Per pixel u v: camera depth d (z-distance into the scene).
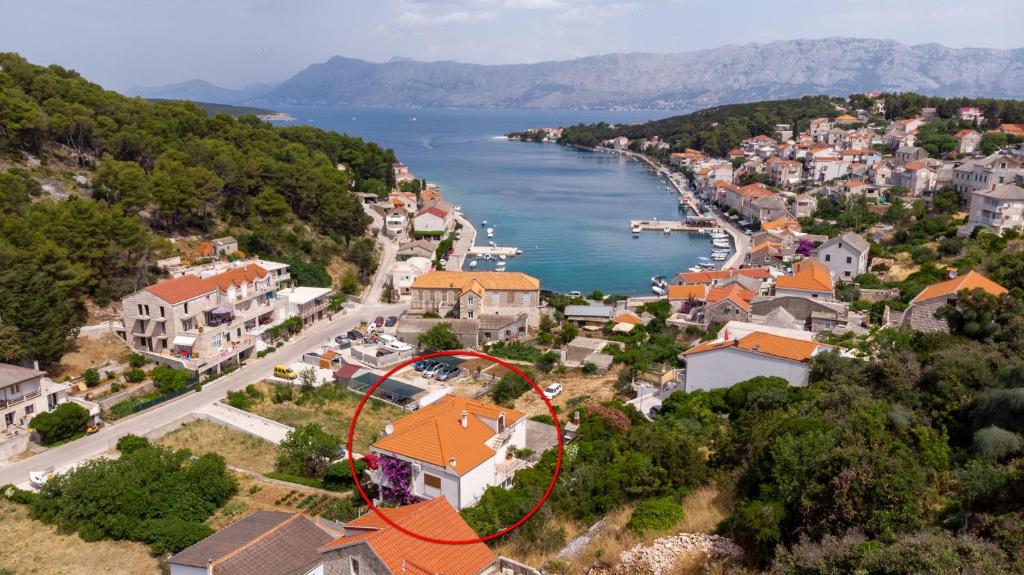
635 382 81.62
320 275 130.38
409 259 148.12
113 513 53.81
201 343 90.56
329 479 62.41
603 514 42.41
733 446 45.28
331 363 96.19
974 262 109.00
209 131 173.50
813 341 68.12
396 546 34.22
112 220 98.94
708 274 134.62
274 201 142.00
